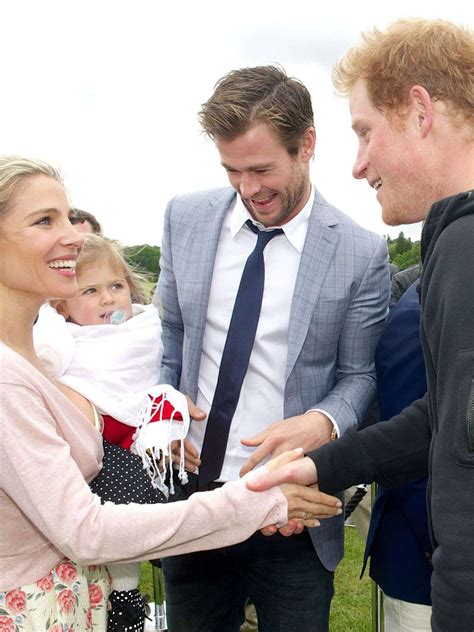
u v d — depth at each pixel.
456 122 1.30
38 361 1.64
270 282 2.16
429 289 1.17
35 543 1.52
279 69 2.00
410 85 1.31
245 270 2.16
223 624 2.41
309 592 2.22
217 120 1.92
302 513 1.78
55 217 1.51
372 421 2.43
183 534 1.51
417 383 1.90
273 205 2.04
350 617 3.67
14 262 1.49
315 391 2.14
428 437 1.77
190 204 2.35
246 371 2.16
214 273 2.23
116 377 1.98
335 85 1.52
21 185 1.47
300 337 2.09
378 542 2.01
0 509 1.45
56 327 1.95
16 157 1.52
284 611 2.23
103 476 1.79
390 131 1.36
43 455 1.41
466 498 1.08
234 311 2.16
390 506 1.96
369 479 1.78
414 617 1.94
